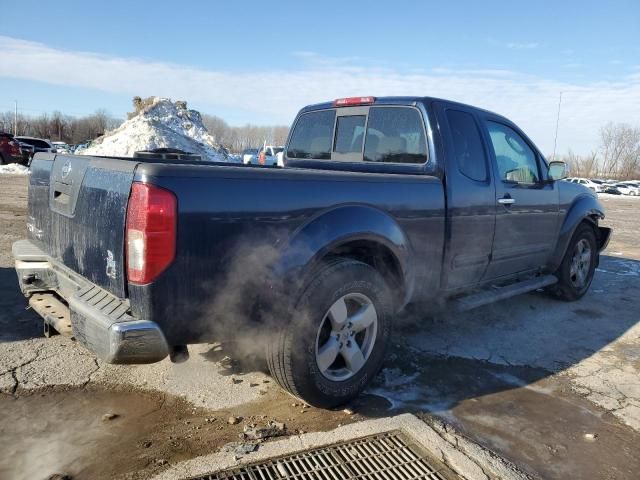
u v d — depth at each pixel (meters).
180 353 2.71
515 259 4.79
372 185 3.35
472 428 3.08
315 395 3.06
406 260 3.55
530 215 4.84
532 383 3.76
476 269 4.28
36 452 2.63
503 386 3.68
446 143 3.91
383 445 2.78
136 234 2.44
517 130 4.87
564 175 4.99
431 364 4.00
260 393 3.37
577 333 4.89
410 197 3.57
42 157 3.62
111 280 2.64
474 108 4.39
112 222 2.60
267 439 2.83
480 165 4.25
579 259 5.93
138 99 28.47
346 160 4.58
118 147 23.16
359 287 3.18
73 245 3.03
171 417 3.03
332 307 3.06
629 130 80.06
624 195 44.75
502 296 4.50
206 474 2.47
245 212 2.70
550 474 2.66
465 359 4.14
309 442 2.75
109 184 2.66
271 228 2.81
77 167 3.03
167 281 2.47
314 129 4.93
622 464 2.78
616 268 8.07
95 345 2.54
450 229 3.88
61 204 3.18
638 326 5.15
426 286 3.83
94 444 2.72
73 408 3.07
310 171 3.15
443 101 4.10
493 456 2.75
